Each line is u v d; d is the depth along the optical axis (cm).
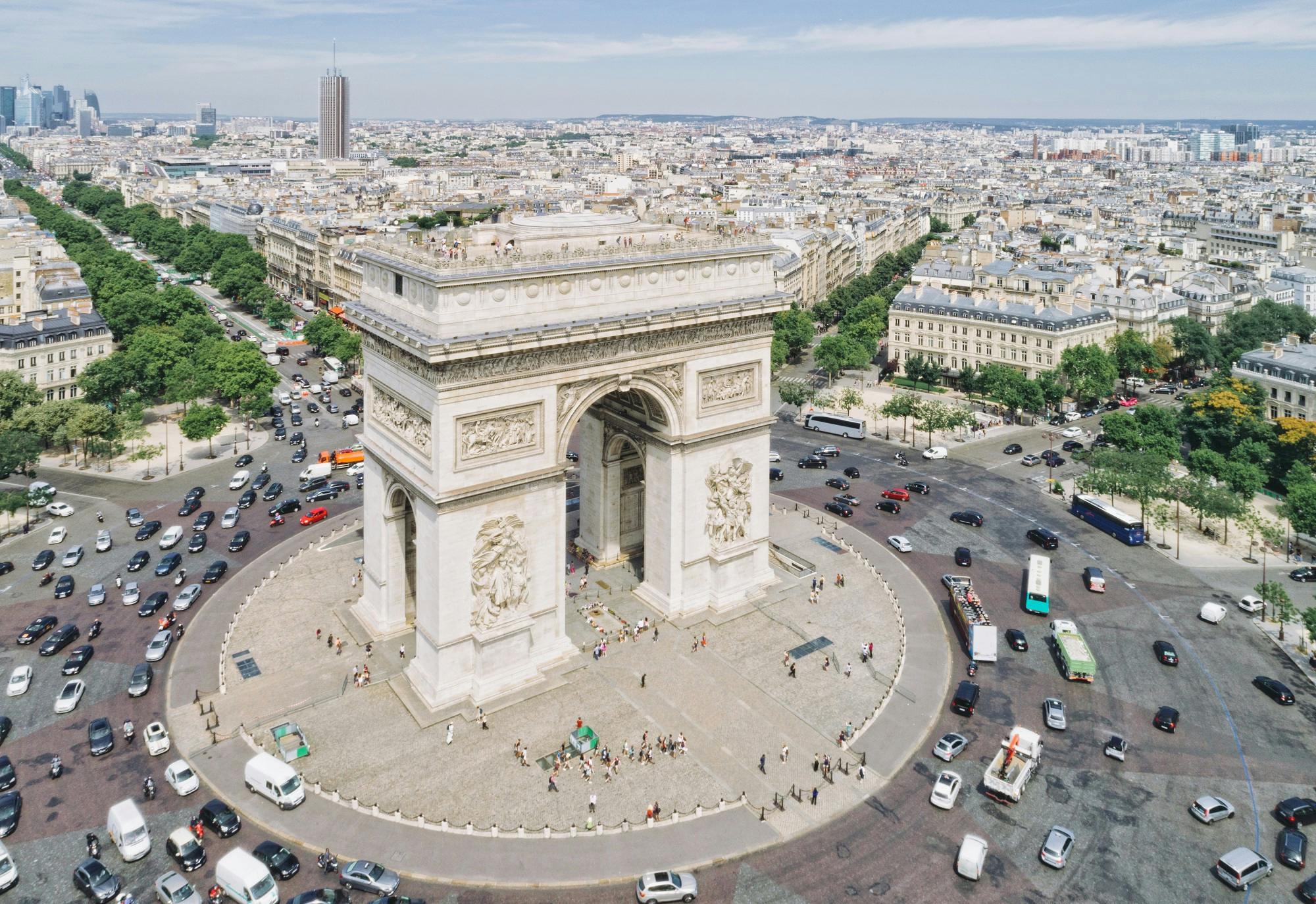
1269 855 13650
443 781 14875
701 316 18275
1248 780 15250
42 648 18500
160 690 17238
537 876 13075
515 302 16200
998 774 14750
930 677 17925
